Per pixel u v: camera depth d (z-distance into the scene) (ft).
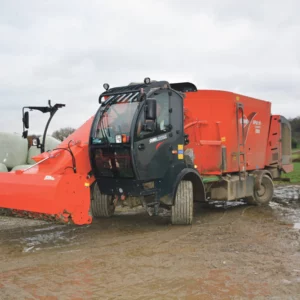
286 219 28.86
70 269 17.53
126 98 24.70
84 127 27.78
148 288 15.28
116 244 21.80
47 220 21.95
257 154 36.50
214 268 17.48
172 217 26.58
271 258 18.92
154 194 25.23
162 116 25.34
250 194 34.63
